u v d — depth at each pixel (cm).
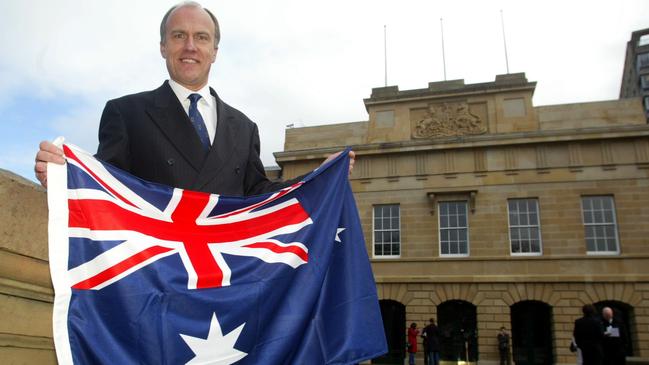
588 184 2461
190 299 278
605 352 1166
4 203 230
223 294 291
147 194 296
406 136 2811
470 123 2723
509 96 2706
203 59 323
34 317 246
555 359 2317
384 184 2741
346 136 2955
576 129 2492
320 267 339
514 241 2506
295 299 318
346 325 338
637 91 8344
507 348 2272
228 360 277
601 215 2442
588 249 2419
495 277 2448
